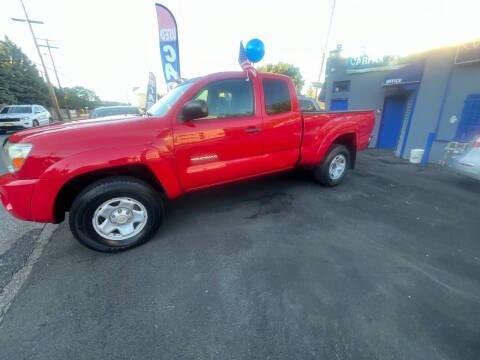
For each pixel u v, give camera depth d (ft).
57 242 8.82
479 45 17.94
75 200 7.43
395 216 11.09
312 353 4.99
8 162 7.31
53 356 4.94
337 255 8.14
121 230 8.21
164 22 17.15
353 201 12.65
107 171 7.91
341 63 32.71
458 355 4.97
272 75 10.72
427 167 20.58
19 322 5.64
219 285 6.79
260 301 6.25
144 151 7.83
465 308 6.11
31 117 45.93
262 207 11.65
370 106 30.27
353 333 5.40
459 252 8.48
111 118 8.96
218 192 13.38
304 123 11.80
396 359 4.88
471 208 12.19
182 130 8.51
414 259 8.03
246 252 8.25
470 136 19.53
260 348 5.09
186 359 4.89
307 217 10.76
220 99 9.48
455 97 20.16
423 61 22.79
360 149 15.06
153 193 8.43
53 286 6.73
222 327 5.54
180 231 9.51
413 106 23.29
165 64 17.94
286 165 11.88
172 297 6.38
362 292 6.55
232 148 9.73
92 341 5.23
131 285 6.78
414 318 5.79
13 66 94.94
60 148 6.95
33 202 6.99
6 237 9.14
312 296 6.41
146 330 5.47
